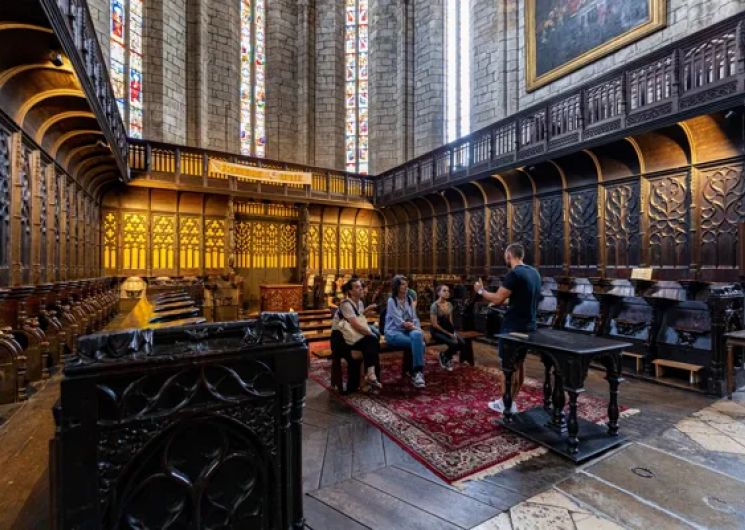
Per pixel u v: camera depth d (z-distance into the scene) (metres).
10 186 4.55
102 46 11.07
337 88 16.94
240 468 1.54
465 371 5.55
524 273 3.78
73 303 6.05
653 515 2.27
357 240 14.20
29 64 4.17
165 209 10.92
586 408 4.06
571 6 9.70
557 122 7.47
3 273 4.36
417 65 15.99
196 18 13.77
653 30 8.00
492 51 12.70
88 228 8.84
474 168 9.41
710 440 3.29
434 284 10.70
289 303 11.01
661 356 5.46
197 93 13.70
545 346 3.17
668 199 6.05
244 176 11.24
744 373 4.88
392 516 2.25
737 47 4.86
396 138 16.30
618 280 6.51
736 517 2.25
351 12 17.34
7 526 1.95
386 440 3.32
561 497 2.46
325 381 5.16
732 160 5.30
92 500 1.25
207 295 10.43
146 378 1.35
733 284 4.96
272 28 16.38
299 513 1.68
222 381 1.48
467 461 2.90
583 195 7.45
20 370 3.93
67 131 6.07
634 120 6.01
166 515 1.38
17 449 2.86
